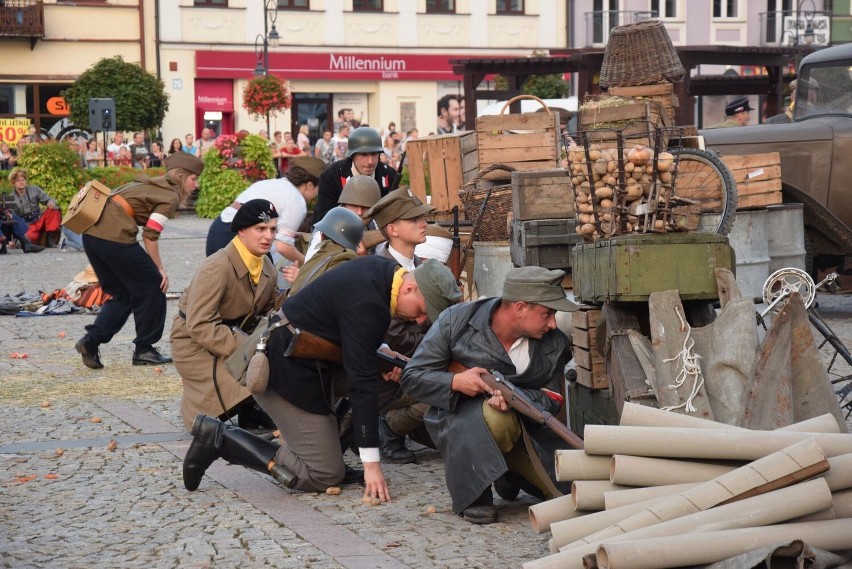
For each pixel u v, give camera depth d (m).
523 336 5.90
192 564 5.23
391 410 7.00
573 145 7.48
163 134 42.28
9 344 12.34
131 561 5.28
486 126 11.40
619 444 4.98
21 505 6.23
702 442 4.91
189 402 7.67
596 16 46.28
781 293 6.67
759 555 4.30
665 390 5.84
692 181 10.73
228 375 7.57
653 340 5.93
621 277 6.12
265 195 9.28
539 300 5.74
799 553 4.31
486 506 5.87
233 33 42.88
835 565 4.48
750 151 13.85
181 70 42.44
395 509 6.08
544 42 46.66
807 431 5.08
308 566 5.18
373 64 44.72
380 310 6.06
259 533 5.68
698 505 4.68
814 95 14.69
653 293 5.99
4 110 40.62
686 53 24.44
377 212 7.21
